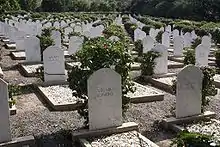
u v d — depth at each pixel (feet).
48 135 21.79
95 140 20.08
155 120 24.54
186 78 22.95
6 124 19.39
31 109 26.86
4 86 18.94
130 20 122.42
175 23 98.32
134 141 19.88
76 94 22.07
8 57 51.60
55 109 26.55
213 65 46.37
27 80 36.45
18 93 31.30
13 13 128.98
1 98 18.97
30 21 90.48
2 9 128.47
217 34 72.79
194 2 143.33
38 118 24.73
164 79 35.96
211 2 137.18
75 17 120.37
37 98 30.09
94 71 20.93
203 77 24.02
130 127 21.62
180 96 23.02
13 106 26.11
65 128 22.85
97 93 20.58
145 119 24.77
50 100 27.89
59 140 21.06
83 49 22.21
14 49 59.93
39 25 81.82
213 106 27.81
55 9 178.19
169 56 52.16
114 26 78.79
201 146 14.26
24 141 19.80
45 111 26.37
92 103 20.57
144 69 36.88
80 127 22.76
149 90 31.55
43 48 43.98
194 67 23.13
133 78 37.35
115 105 21.27
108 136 20.71
